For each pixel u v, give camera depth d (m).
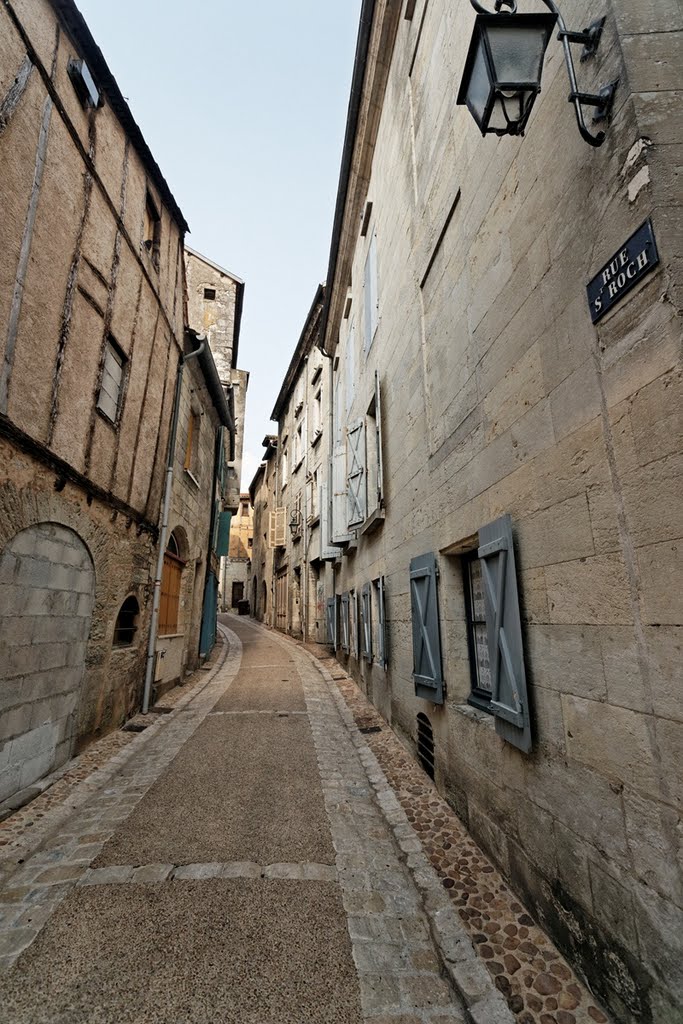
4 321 3.43
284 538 19.42
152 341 6.56
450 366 3.89
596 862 1.93
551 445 2.34
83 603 4.81
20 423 3.64
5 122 3.43
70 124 4.38
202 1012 1.91
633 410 1.77
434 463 4.28
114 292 5.34
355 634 8.54
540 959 2.13
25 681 3.83
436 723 4.12
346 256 9.68
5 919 2.44
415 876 2.81
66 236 4.34
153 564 6.84
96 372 4.94
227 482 15.47
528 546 2.54
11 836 3.20
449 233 3.96
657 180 1.68
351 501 7.66
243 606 34.41
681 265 1.60
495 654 2.84
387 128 6.58
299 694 7.87
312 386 14.91
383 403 6.68
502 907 2.51
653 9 1.88
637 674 1.73
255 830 3.41
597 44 1.97
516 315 2.73
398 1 5.77
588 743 2.00
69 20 4.38
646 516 1.70
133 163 5.86
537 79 1.93
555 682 2.26
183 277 8.10
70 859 3.00
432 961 2.21
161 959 2.18
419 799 3.90
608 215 1.92
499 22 1.96
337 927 2.42
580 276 2.12
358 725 6.14
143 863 2.96
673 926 1.52
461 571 4.02
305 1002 1.96
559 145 2.29
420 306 4.84
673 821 1.53
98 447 5.03
